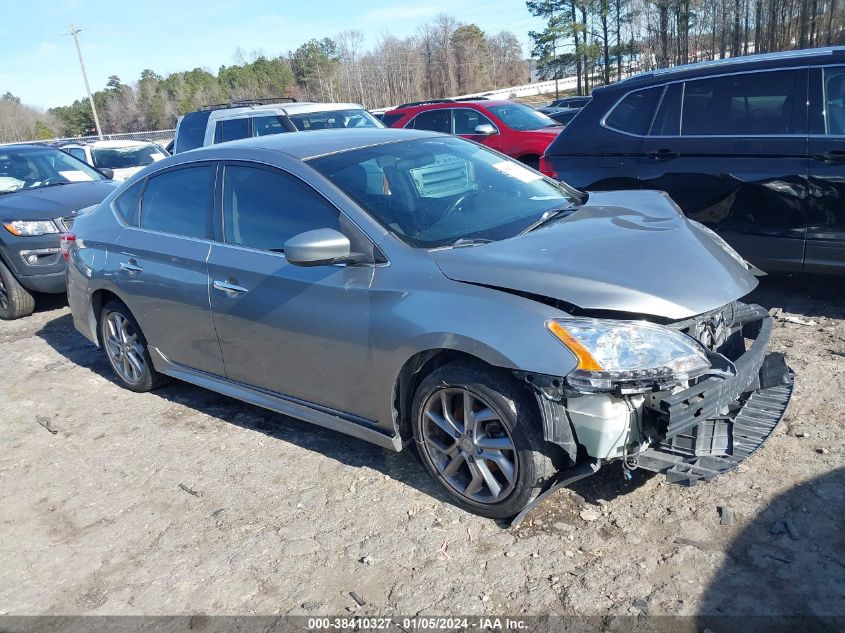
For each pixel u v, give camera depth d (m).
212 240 4.18
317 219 3.67
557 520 3.18
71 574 3.23
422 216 3.58
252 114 10.41
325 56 90.69
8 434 4.73
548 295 2.90
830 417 3.73
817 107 4.96
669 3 51.75
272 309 3.75
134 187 4.90
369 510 3.43
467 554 3.04
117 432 4.59
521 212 3.79
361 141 4.17
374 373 3.39
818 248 5.02
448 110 11.71
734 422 3.25
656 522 3.08
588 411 2.83
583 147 6.12
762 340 3.32
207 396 5.02
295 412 3.94
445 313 3.06
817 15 43.09
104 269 4.89
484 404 3.12
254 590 2.98
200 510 3.60
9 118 94.25
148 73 94.19
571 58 55.88
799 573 2.70
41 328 7.09
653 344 2.79
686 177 5.53
